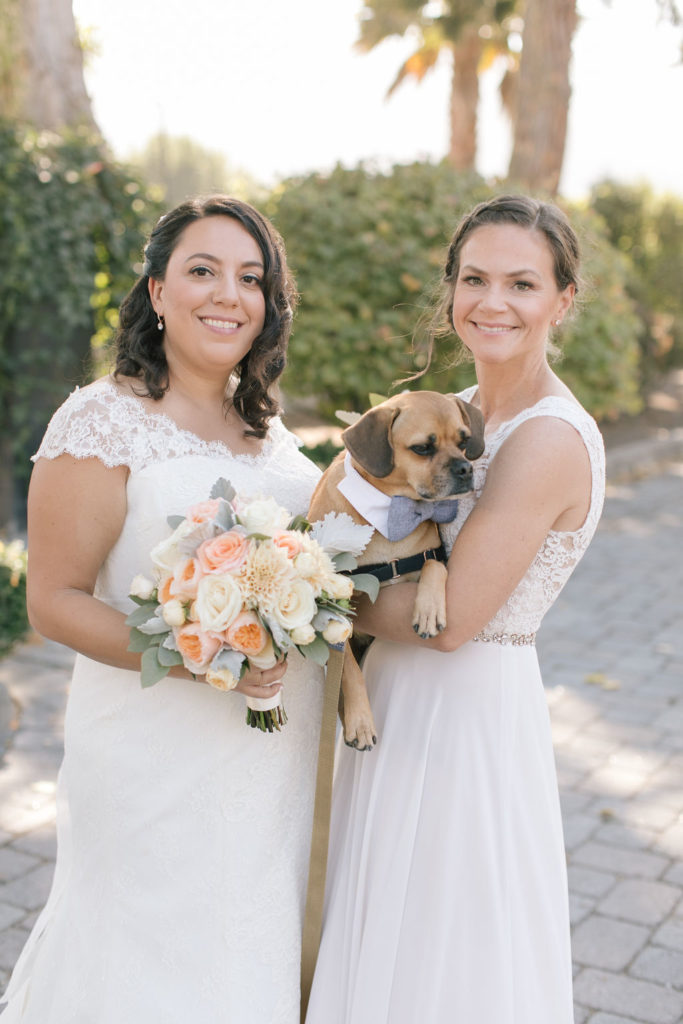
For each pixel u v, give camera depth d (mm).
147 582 1830
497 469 1951
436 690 2053
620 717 4934
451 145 18531
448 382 8680
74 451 1932
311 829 2189
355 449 2061
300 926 2137
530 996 2021
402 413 2061
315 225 8562
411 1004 1965
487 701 2031
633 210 17219
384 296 8625
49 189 6930
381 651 2178
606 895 3422
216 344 2047
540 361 2105
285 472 2252
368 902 2027
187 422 2102
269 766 2070
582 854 3680
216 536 1829
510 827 2023
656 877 3527
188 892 2014
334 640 1830
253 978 2045
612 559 8086
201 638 1740
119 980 2006
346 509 2098
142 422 2018
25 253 6891
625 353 10430
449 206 8672
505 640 2055
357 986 1992
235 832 2029
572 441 1925
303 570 1793
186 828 2016
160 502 1984
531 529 1901
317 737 2207
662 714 4969
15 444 7324
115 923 2020
